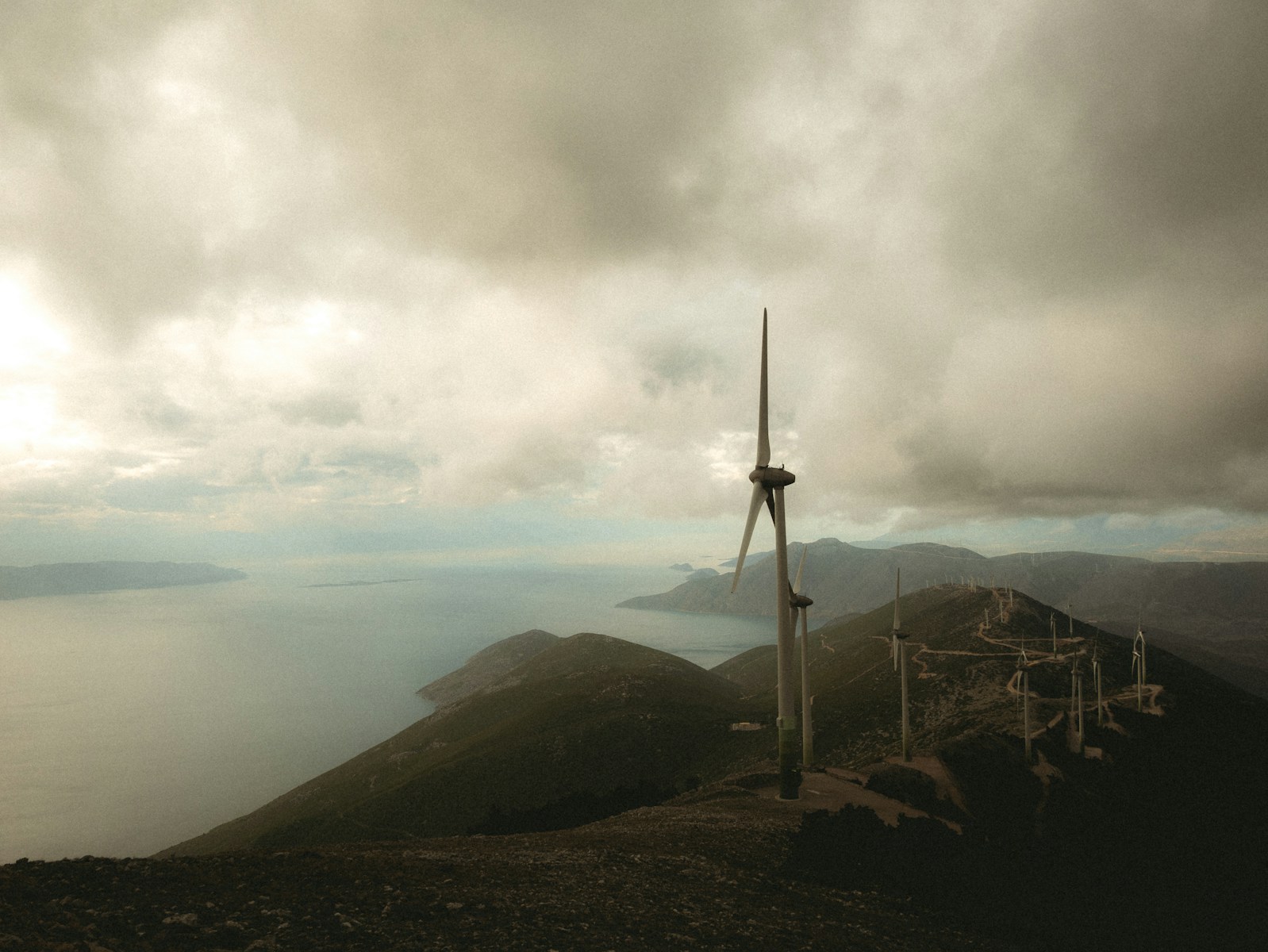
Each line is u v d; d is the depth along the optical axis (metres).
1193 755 77.56
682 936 17.72
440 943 14.45
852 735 118.38
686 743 149.88
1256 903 31.27
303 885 17.59
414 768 175.50
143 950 11.83
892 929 21.39
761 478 49.81
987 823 44.59
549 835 34.81
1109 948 23.09
